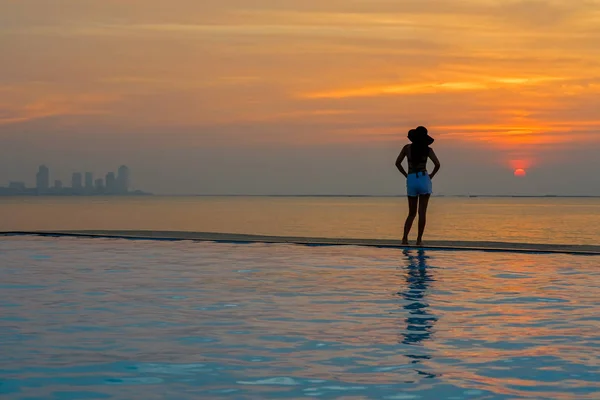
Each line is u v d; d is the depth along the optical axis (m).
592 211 128.12
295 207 159.00
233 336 5.27
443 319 5.98
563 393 3.83
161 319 5.93
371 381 4.07
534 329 5.56
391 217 77.12
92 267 9.70
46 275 8.84
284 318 6.00
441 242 13.46
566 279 8.56
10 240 14.10
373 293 7.41
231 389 3.91
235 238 14.23
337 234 39.50
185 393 3.83
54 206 144.00
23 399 3.71
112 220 63.00
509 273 9.12
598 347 4.93
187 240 14.02
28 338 5.17
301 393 3.84
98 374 4.21
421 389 3.91
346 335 5.32
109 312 6.26
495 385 3.98
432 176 13.12
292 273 9.12
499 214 101.94
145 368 4.34
